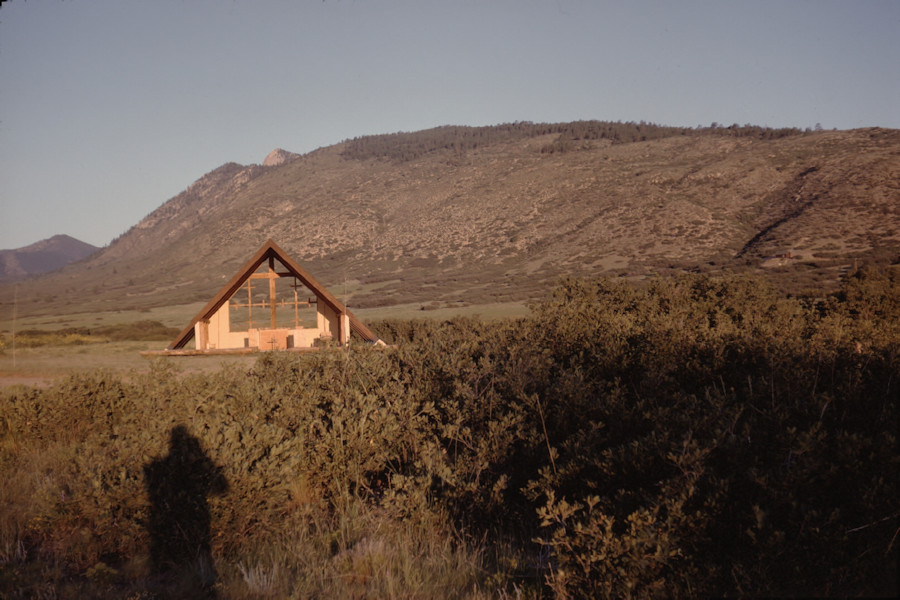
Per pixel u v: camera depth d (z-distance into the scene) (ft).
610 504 13.91
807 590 10.89
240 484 15.89
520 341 30.14
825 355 19.80
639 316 43.80
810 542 11.53
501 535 15.92
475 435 20.25
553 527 15.64
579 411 19.13
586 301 48.08
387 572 13.62
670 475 14.03
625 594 11.68
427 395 24.76
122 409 29.14
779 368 18.95
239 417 22.21
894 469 11.91
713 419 15.26
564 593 12.07
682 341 25.14
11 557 15.08
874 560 10.94
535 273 396.57
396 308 322.14
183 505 15.42
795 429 13.60
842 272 239.71
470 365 25.50
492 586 13.05
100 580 13.66
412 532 16.15
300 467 19.10
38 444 26.22
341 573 13.94
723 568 12.09
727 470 13.57
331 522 17.38
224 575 14.25
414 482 17.75
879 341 23.62
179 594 13.02
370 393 23.82
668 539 11.82
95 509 15.81
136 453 16.74
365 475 20.20
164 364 32.81
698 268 309.42
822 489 12.43
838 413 16.34
